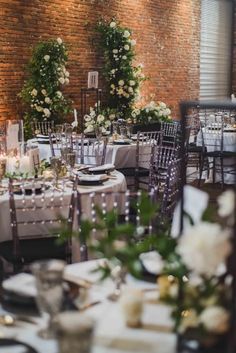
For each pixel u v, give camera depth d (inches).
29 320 65.9
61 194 136.9
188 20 471.8
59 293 60.7
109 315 65.2
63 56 313.1
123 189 164.1
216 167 312.0
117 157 252.2
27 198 134.2
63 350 49.9
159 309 67.0
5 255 126.5
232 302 52.9
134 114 336.8
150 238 63.3
